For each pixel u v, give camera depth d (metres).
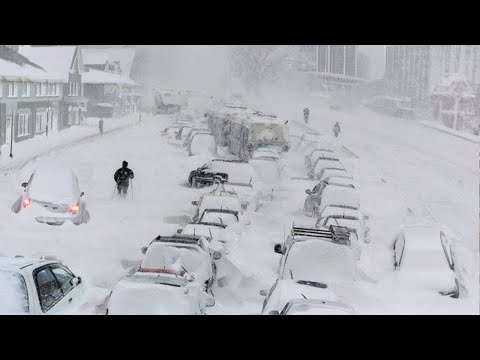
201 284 10.91
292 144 47.09
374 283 12.85
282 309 8.78
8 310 7.68
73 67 67.19
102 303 9.80
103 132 59.94
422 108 84.44
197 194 25.09
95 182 27.95
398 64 92.81
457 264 16.83
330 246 11.84
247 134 36.94
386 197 28.42
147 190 25.75
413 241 14.99
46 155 38.53
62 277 9.34
